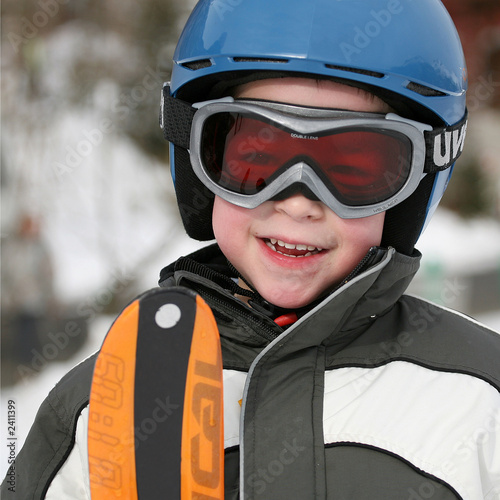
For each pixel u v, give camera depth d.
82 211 4.96
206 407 1.09
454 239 6.26
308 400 1.19
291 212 1.22
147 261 4.86
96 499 1.09
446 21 1.35
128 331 1.09
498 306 5.59
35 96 4.31
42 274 4.52
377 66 1.20
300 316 1.35
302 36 1.19
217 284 1.31
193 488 1.08
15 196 4.52
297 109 1.21
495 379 1.28
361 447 1.18
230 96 1.31
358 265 1.23
